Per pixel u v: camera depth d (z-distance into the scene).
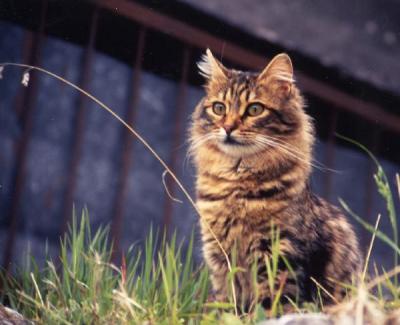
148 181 7.43
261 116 4.67
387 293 4.27
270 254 4.37
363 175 8.34
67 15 6.45
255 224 4.44
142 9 6.46
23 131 6.77
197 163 4.89
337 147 8.23
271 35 6.97
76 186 7.11
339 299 4.46
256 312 3.66
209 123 4.82
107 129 7.36
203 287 4.37
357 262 4.76
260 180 4.53
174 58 7.11
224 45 6.87
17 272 4.92
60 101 7.14
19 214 6.73
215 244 4.56
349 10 7.91
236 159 4.61
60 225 6.95
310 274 4.43
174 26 6.61
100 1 6.25
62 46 7.09
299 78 7.24
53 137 7.08
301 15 7.45
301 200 4.50
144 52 7.04
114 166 7.35
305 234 4.43
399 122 7.73
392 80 7.52
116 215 6.36
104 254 4.58
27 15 6.55
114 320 3.89
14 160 6.86
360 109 7.51
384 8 8.18
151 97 7.54
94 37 6.55
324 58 7.21
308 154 4.75
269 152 4.57
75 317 3.98
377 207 8.37
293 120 4.76
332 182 8.13
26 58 6.89
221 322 3.58
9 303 4.76
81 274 4.35
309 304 3.93
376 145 7.84
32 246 6.63
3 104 6.85
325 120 7.91
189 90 7.70
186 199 7.46
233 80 4.87
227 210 4.51
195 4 6.55
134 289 4.23
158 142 7.55
